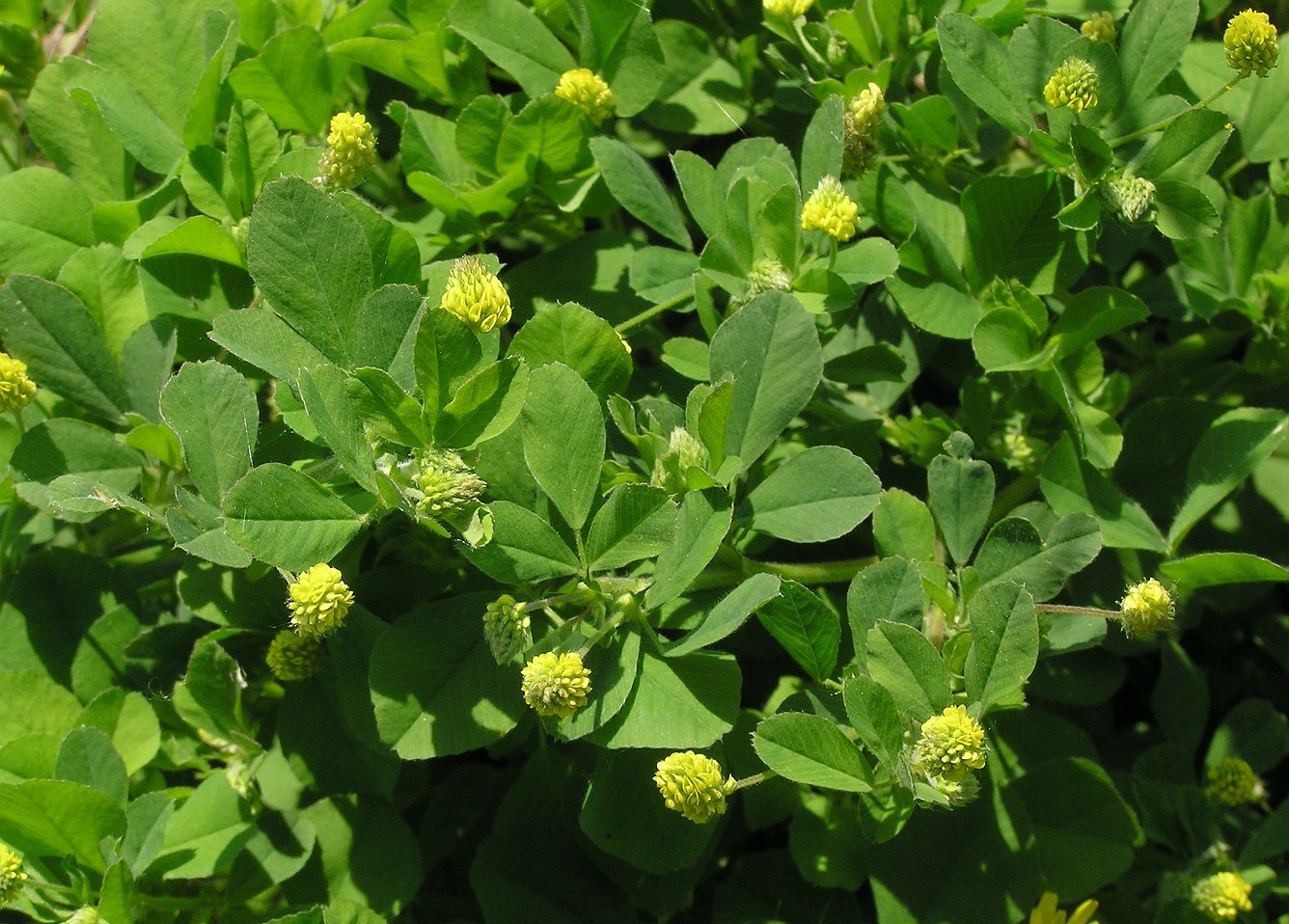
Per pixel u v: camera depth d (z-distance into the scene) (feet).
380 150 1.11
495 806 1.06
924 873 0.99
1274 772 1.13
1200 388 1.10
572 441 0.92
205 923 0.98
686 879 1.01
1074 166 1.00
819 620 0.94
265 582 0.99
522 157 1.02
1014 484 1.05
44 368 0.99
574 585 0.95
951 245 1.04
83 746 0.95
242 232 1.00
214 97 1.01
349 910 0.96
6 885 0.92
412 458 0.92
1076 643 0.99
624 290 1.04
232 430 0.93
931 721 0.91
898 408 1.13
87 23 1.15
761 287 0.99
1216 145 0.98
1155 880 1.06
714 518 0.91
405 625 0.94
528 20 1.05
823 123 0.99
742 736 1.00
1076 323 1.01
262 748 1.00
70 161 1.05
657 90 1.05
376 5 1.05
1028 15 1.06
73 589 1.01
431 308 0.90
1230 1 1.13
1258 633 1.11
